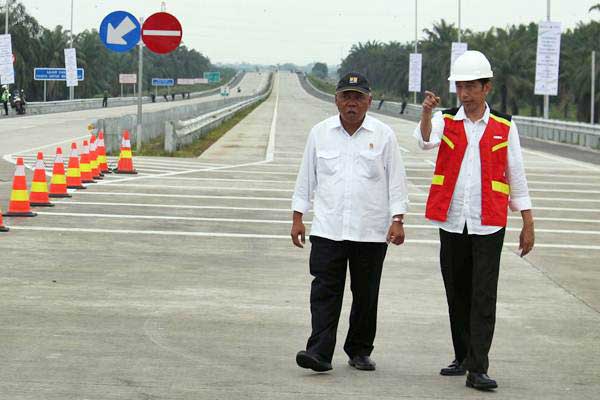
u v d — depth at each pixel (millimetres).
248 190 18703
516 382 6754
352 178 6887
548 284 10477
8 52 59656
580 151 35875
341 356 7453
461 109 6766
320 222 6910
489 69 6656
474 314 6637
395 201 6938
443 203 6734
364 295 6984
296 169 23594
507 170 6734
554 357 7480
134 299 9219
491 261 6629
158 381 6531
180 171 22312
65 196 16781
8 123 48875
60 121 51938
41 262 11000
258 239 13062
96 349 7352
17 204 14422
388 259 11742
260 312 8797
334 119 6980
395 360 7328
